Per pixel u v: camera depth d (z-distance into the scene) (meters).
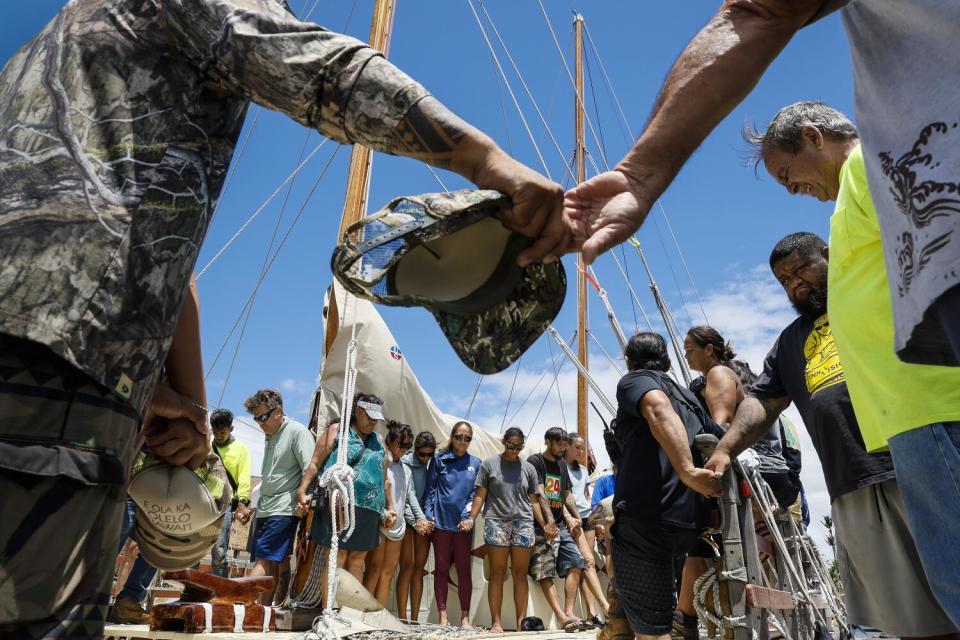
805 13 1.25
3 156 1.04
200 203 1.15
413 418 8.23
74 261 0.99
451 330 1.11
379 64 1.09
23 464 0.91
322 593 5.09
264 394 6.46
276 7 1.17
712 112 1.26
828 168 2.17
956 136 0.94
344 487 3.51
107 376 1.01
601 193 1.23
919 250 0.98
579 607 8.05
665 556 3.18
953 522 1.49
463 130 1.05
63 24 1.14
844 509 2.32
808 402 2.50
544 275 1.14
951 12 0.95
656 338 3.52
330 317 8.25
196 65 1.14
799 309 2.62
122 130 1.08
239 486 7.05
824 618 3.81
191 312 1.53
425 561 7.08
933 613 2.08
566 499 7.35
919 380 1.61
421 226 0.98
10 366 0.94
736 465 3.05
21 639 0.91
